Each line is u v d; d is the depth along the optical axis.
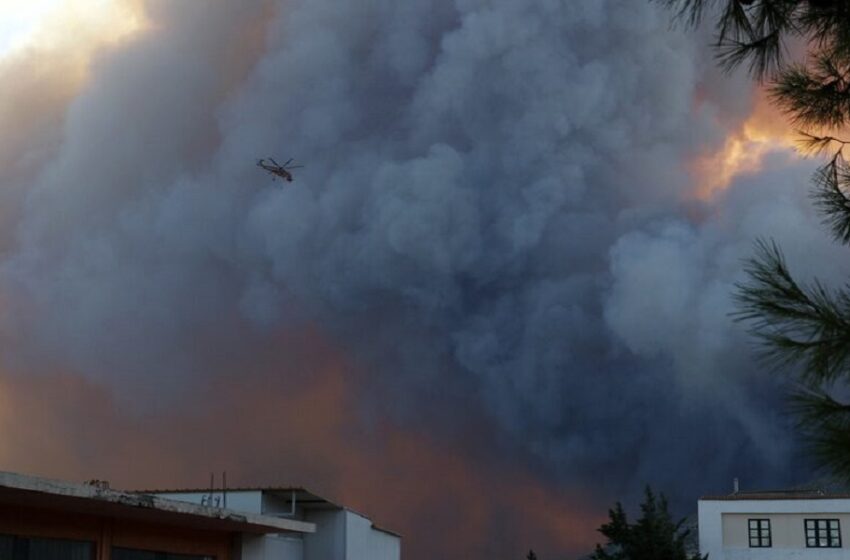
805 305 4.65
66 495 15.91
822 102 5.38
